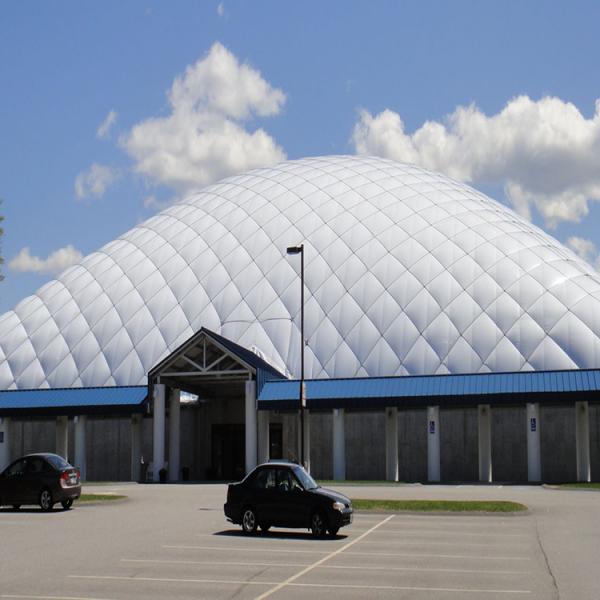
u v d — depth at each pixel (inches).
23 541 810.2
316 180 2480.3
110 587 570.6
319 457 2091.5
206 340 1898.4
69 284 2372.0
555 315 1983.3
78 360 2160.4
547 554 729.6
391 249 2191.2
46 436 2210.9
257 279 2208.4
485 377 1878.7
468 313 2025.1
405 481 2021.4
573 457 1969.7
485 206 2404.0
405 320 2048.5
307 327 2101.4
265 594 546.9
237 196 2490.2
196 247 2329.0
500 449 2011.6
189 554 725.9
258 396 1902.1
